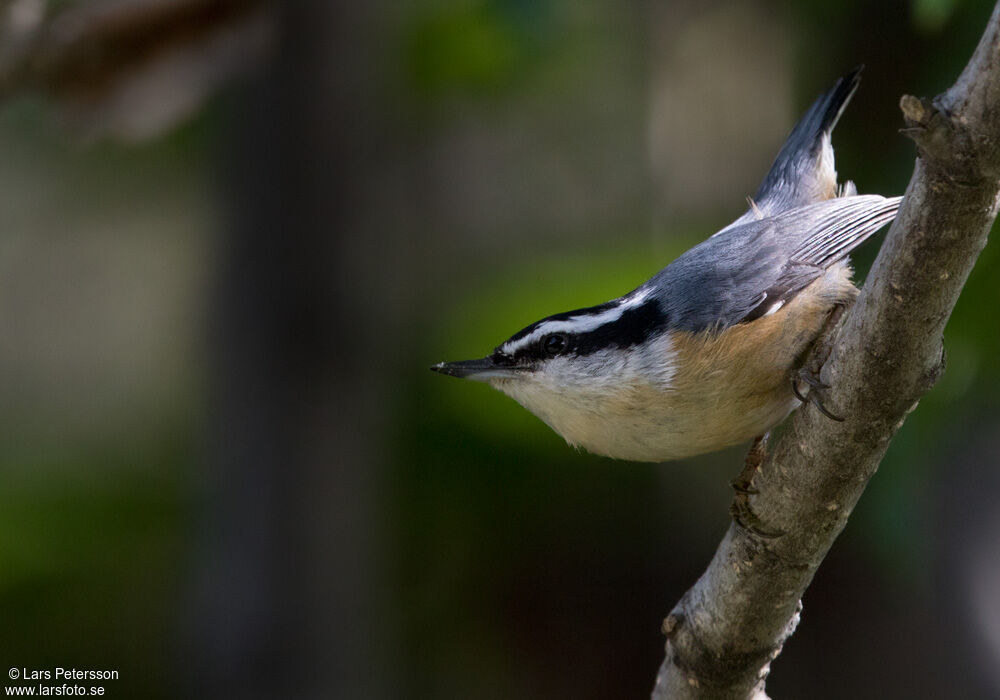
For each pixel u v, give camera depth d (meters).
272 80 9.61
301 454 10.02
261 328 9.93
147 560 12.41
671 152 12.13
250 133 9.76
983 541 10.38
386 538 10.98
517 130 13.95
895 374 4.68
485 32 11.47
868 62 9.69
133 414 15.30
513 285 12.70
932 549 10.14
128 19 8.38
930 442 8.25
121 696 11.45
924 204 4.25
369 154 9.97
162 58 8.66
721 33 11.85
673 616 5.96
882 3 9.61
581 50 12.34
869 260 8.34
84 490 13.17
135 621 11.96
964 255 4.31
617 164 13.84
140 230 15.48
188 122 11.05
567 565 12.55
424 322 12.88
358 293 10.04
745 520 5.33
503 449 12.07
